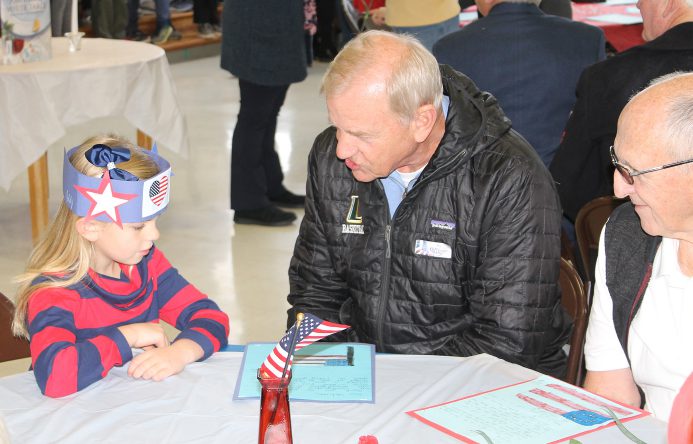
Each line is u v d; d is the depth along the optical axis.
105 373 1.62
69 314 1.77
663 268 1.62
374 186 2.04
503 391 1.56
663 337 1.62
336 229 2.10
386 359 1.71
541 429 1.42
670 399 1.63
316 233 2.15
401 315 2.04
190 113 6.91
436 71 1.87
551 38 3.12
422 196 1.99
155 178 1.76
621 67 2.61
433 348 2.04
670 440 1.03
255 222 4.67
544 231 1.96
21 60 3.81
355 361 1.68
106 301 1.85
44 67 3.73
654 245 1.65
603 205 2.38
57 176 5.26
